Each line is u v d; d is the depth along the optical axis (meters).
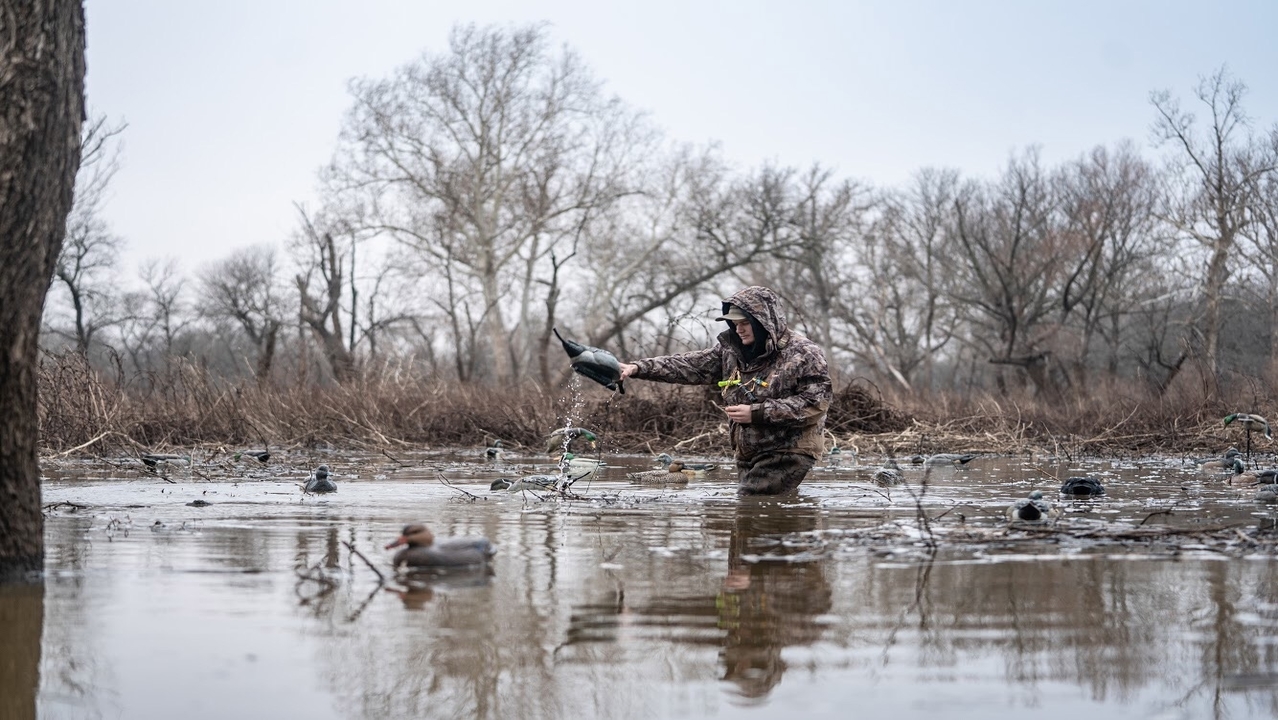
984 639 3.14
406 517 5.90
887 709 2.56
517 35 45.56
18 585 3.79
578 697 2.62
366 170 44.88
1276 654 3.01
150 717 2.46
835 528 5.44
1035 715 2.53
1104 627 3.28
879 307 53.62
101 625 3.22
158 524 5.45
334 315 28.53
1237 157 37.25
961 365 57.75
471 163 46.25
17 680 2.70
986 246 39.53
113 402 12.53
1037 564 4.31
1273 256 36.06
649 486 8.27
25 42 3.93
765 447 7.62
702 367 8.02
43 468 9.88
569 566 4.25
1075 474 9.82
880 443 14.13
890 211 52.03
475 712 2.51
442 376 18.77
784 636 3.17
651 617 3.38
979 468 10.74
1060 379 38.84
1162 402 16.86
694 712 2.52
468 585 3.85
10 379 4.00
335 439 14.59
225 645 3.02
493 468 10.47
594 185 47.50
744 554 4.56
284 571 4.09
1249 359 37.56
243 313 45.84
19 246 3.95
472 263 45.91
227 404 14.20
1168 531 5.07
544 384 17.91
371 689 2.66
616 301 51.84
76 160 4.14
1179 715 2.53
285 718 2.46
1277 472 8.16
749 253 48.47
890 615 3.42
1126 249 41.53
